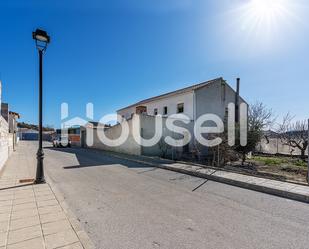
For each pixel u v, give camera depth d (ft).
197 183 25.29
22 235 11.57
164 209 16.47
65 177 28.14
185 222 14.12
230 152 42.73
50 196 18.63
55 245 10.58
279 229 13.28
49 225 12.84
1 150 33.12
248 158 53.06
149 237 12.03
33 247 10.36
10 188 21.11
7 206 16.05
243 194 20.95
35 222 13.25
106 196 19.67
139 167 36.68
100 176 28.89
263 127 45.98
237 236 12.30
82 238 11.32
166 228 13.19
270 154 65.77
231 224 13.92
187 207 16.99
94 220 14.26
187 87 81.46
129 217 14.83
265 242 11.66
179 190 22.06
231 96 75.41
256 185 22.74
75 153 63.77
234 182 25.02
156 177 28.48
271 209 16.83
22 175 28.12
